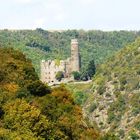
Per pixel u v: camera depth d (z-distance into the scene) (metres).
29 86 120.06
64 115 117.38
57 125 107.75
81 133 122.69
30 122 95.00
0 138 86.12
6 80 118.12
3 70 122.31
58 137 100.31
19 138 87.12
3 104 98.81
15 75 122.50
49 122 101.00
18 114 95.31
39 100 113.00
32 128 95.12
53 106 116.62
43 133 96.19
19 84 119.06
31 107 97.75
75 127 120.06
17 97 107.88
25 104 97.50
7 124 94.31
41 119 96.81
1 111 96.75
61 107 123.25
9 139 86.75
